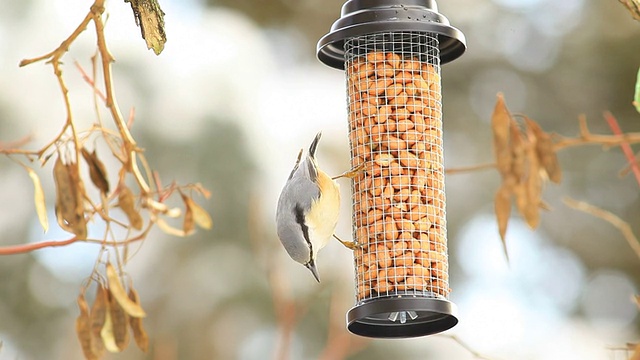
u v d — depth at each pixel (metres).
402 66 9.40
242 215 13.26
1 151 8.11
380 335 9.20
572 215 18.88
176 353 13.38
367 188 9.35
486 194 18.48
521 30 19.48
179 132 13.14
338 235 13.55
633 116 19.48
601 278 18.72
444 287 9.30
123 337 8.33
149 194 8.12
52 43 12.80
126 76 13.08
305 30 18.77
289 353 13.45
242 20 14.90
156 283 13.55
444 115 19.05
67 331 13.72
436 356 14.27
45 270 13.62
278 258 13.26
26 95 12.52
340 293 13.31
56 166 8.05
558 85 19.44
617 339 17.98
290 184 9.50
